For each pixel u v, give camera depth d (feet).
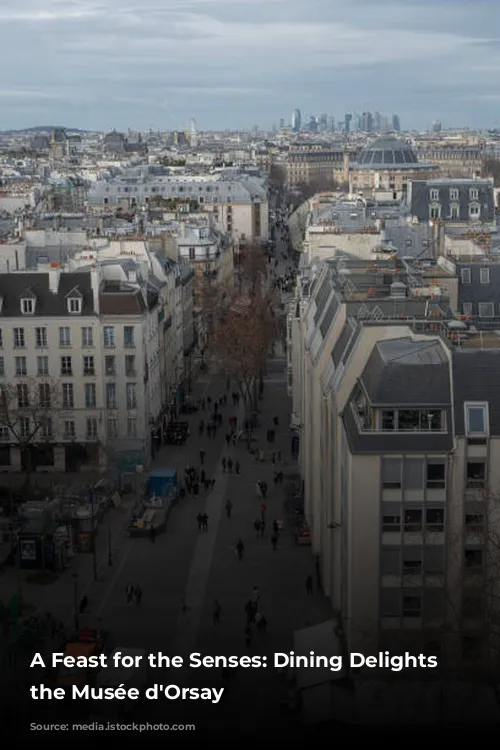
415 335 460.96
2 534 643.86
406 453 427.74
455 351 436.35
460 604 438.40
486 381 431.43
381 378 433.89
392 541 436.35
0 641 495.82
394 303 538.47
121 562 606.96
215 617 520.83
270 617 527.40
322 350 568.00
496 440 427.33
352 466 430.20
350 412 457.27
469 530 435.12
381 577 438.81
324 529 547.90
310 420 619.26
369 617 442.09
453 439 427.33
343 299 561.02
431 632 437.99
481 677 407.85
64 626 520.83
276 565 598.75
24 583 577.43
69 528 617.21
